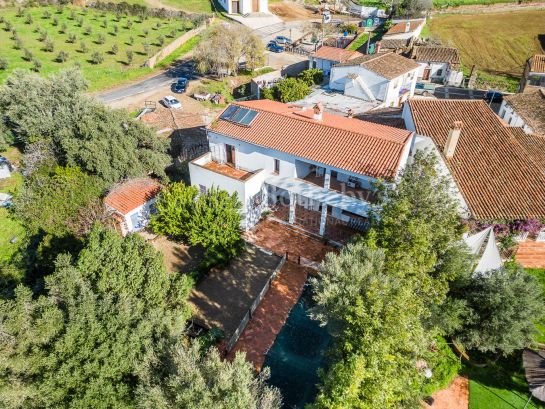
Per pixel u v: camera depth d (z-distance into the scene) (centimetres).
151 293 2222
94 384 1738
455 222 2355
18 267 3142
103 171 3653
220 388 1689
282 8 11825
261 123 3438
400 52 7738
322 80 6762
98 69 7000
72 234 3250
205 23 9625
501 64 8450
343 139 3144
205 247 3284
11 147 4838
